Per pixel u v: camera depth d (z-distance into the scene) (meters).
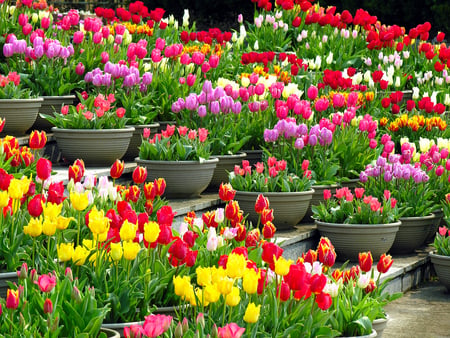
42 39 11.57
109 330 8.21
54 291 8.10
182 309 8.48
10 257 8.59
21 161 9.65
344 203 10.75
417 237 10.99
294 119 11.02
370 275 9.06
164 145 10.73
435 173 11.32
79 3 24.92
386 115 12.64
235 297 7.98
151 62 11.95
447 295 10.53
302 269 8.16
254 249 8.88
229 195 9.23
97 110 10.70
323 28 14.72
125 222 8.27
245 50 13.97
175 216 10.23
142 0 27.16
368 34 14.23
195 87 11.85
